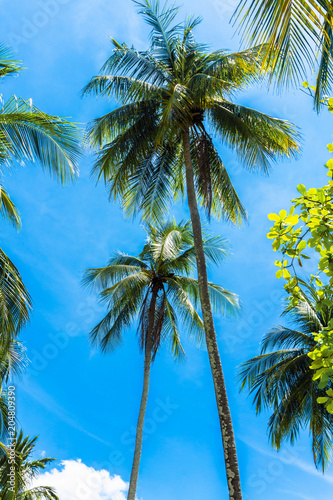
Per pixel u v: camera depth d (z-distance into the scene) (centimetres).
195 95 1356
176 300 1964
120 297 1923
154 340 1875
